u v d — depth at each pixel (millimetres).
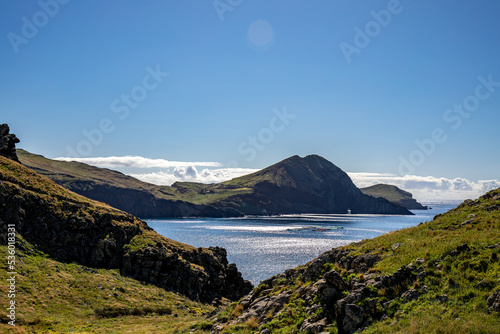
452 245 22031
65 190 81625
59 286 52156
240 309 28312
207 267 82875
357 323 18234
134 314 50531
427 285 19156
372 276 22500
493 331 14273
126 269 68125
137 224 84750
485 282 17359
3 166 75625
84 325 41781
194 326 31656
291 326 20891
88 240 69188
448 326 15312
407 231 31109
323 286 21672
